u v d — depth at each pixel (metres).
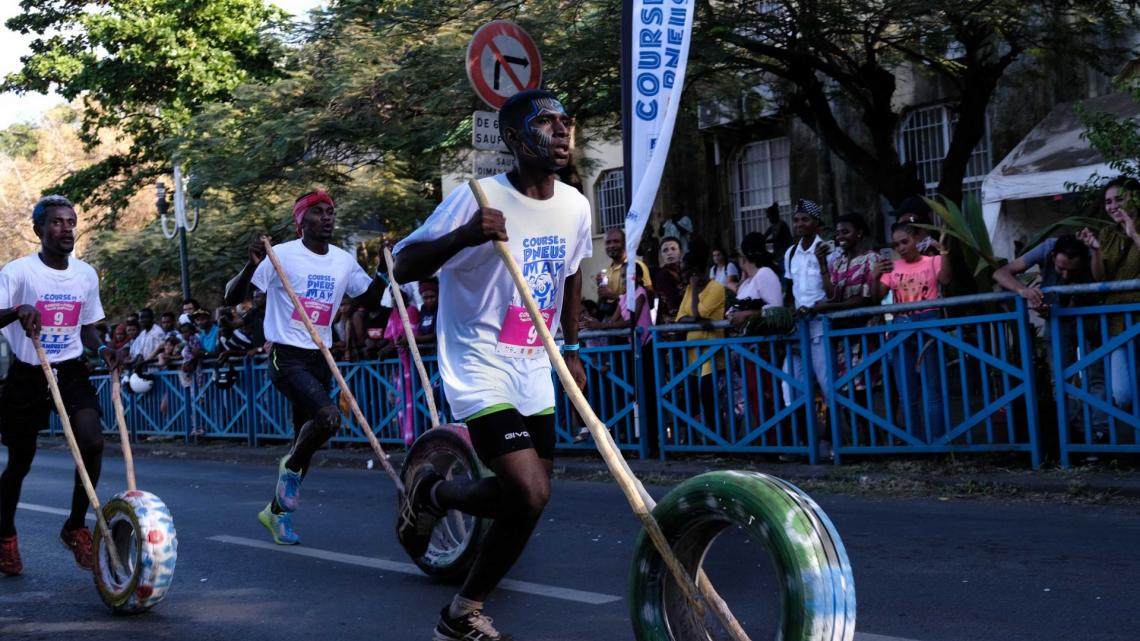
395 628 4.64
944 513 6.47
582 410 3.21
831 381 8.12
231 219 20.09
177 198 17.28
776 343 8.45
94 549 5.30
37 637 4.79
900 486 7.31
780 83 15.46
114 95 23.67
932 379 7.61
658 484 8.40
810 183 17.61
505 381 3.83
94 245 22.12
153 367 15.55
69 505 9.13
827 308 8.13
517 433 3.73
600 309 10.66
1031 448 7.18
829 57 13.06
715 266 12.14
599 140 17.73
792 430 8.38
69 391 5.78
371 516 7.66
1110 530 5.71
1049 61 13.62
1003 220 14.07
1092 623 4.17
